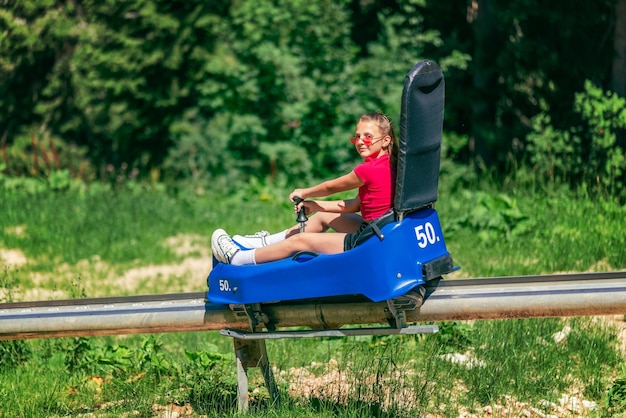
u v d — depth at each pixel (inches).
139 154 1437.0
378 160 434.6
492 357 561.0
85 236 1043.9
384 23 1299.2
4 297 753.6
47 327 486.9
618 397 499.2
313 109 1328.7
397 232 414.0
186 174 1386.6
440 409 497.7
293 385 542.3
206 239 1042.7
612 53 1169.4
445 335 597.6
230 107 1370.6
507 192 1111.0
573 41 1186.0
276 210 1152.2
